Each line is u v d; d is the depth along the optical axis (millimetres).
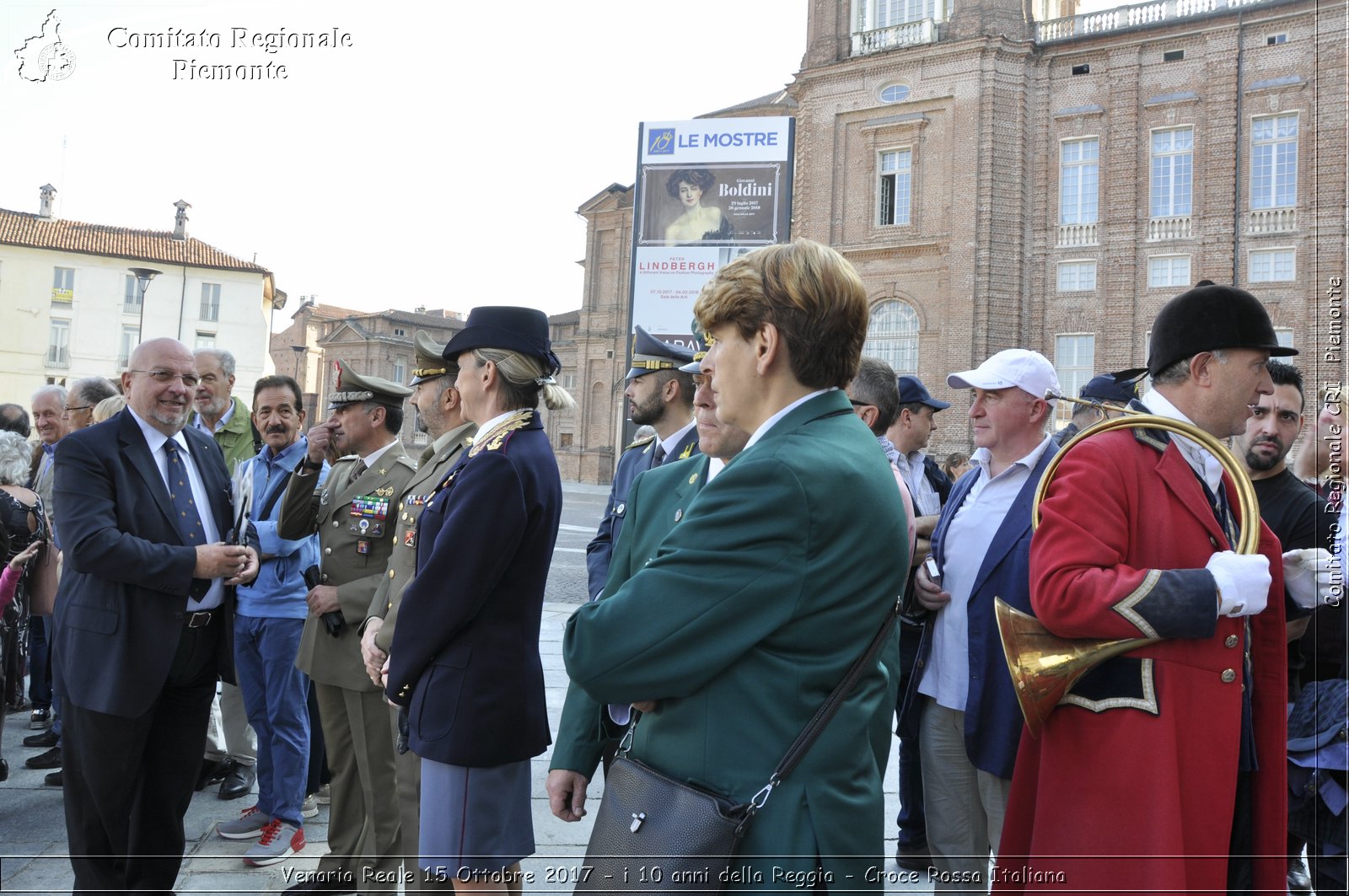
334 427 4125
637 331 4586
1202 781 2051
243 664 4473
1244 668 2195
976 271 30188
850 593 1803
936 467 5234
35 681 6109
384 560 3861
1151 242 29062
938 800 3227
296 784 4219
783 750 1769
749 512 1767
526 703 2797
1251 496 2160
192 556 3359
